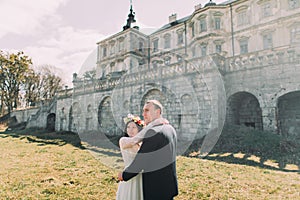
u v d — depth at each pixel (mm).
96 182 3855
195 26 17391
